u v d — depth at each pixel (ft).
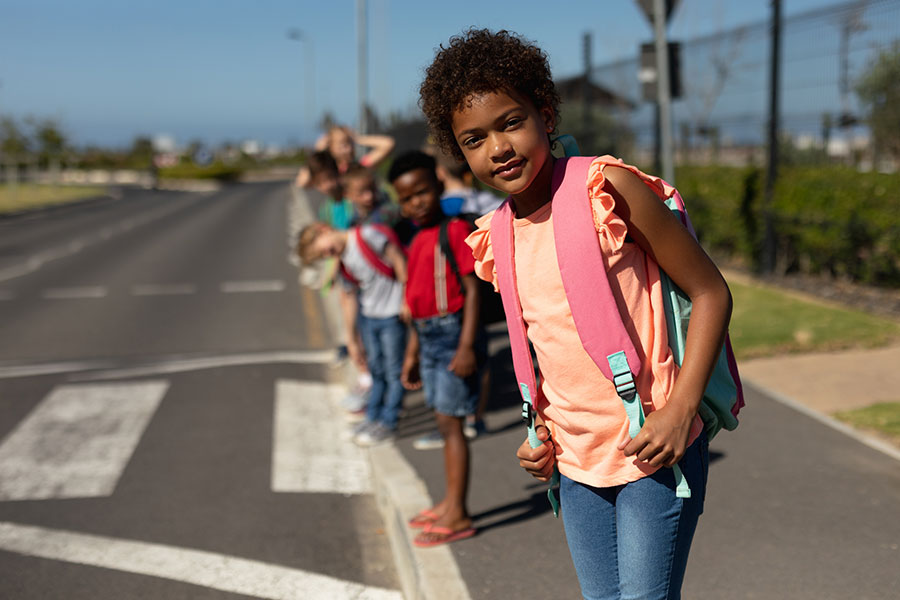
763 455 15.94
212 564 13.48
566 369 6.40
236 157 335.47
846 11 30.94
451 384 12.77
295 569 13.29
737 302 30.53
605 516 6.63
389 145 25.75
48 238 72.84
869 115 30.50
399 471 15.78
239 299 39.75
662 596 6.38
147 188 201.98
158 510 15.60
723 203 39.42
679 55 24.76
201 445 19.13
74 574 13.23
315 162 23.18
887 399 18.90
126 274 49.01
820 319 27.04
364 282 17.97
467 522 13.00
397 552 13.43
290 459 18.17
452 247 12.85
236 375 25.27
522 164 6.02
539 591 11.19
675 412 5.82
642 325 6.19
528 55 6.01
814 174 33.17
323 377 25.04
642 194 5.89
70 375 25.62
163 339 30.89
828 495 14.02
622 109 51.67
